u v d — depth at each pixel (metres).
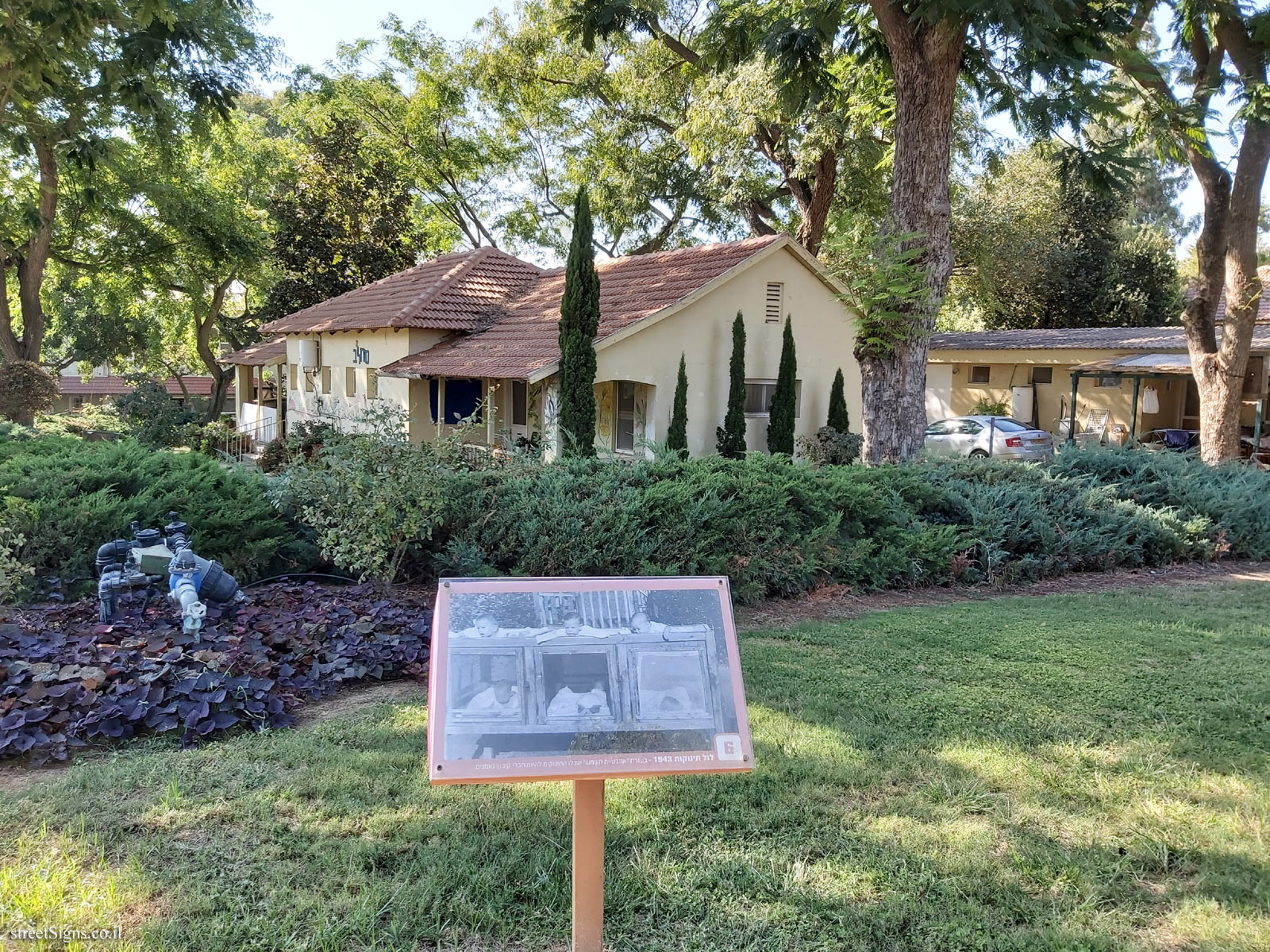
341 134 33.81
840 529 9.54
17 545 6.85
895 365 12.98
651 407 17.89
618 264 22.02
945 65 12.43
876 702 5.59
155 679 5.11
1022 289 35.62
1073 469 12.80
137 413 29.38
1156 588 9.55
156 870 3.55
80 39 11.18
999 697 5.69
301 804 4.14
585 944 2.94
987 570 9.70
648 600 2.96
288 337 27.25
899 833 3.94
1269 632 7.44
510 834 3.90
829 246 13.89
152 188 26.98
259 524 8.22
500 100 32.53
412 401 20.58
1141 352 26.16
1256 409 24.22
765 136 27.41
